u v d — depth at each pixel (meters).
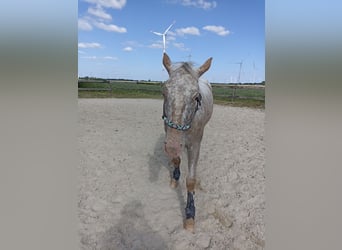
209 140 6.64
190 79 2.68
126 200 3.88
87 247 3.01
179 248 3.00
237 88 16.47
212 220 3.47
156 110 10.75
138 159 5.27
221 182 4.43
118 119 8.66
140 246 3.01
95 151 5.57
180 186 4.28
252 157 5.49
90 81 17.34
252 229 3.36
